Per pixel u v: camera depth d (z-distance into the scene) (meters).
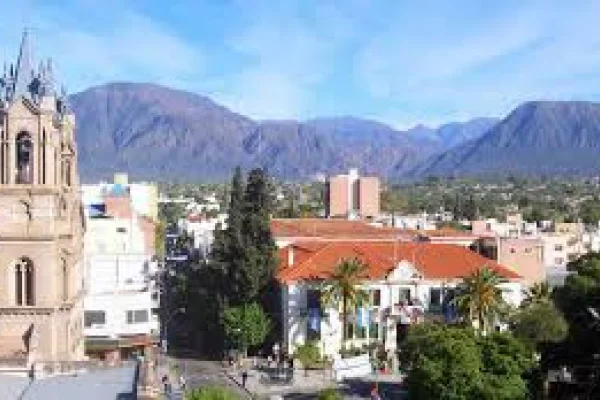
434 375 85.88
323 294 126.25
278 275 137.62
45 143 95.06
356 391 113.75
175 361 134.62
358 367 124.19
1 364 75.50
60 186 98.19
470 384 85.06
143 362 64.69
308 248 147.50
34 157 94.94
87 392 60.12
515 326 112.94
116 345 136.62
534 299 129.88
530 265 157.88
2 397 60.25
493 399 84.31
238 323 133.00
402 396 110.50
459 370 85.56
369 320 131.75
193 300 155.62
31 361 77.44
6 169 94.88
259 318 133.88
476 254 144.25
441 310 134.75
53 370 71.56
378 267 136.00
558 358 106.06
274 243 142.00
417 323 119.69
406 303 133.88
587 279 111.31
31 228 94.94
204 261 164.25
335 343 130.88
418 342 96.69
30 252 94.88
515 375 87.00
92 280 151.62
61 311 97.44
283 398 109.00
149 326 142.75
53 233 95.25
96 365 72.88
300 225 179.25
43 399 59.41
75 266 106.44
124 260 154.00
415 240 162.62
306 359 124.06
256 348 137.62
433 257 141.12
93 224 155.50
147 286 155.25
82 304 114.56
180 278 169.00
